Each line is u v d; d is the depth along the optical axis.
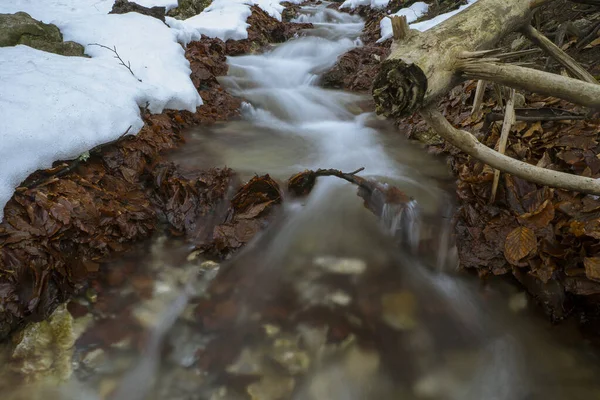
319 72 7.20
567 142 3.23
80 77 3.96
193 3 9.12
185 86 5.02
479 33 2.38
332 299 2.72
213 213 3.34
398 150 4.62
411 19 8.72
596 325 2.40
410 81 1.95
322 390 2.16
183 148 4.40
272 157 4.41
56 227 2.70
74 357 2.27
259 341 2.42
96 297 2.65
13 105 3.15
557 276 2.50
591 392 2.15
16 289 2.40
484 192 3.14
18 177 2.83
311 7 14.25
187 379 2.20
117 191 3.36
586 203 2.69
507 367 2.31
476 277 2.85
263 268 2.96
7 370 2.17
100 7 7.27
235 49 7.93
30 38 4.68
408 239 3.22
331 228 3.38
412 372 2.28
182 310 2.62
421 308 2.67
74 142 3.23
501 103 3.48
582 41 4.46
